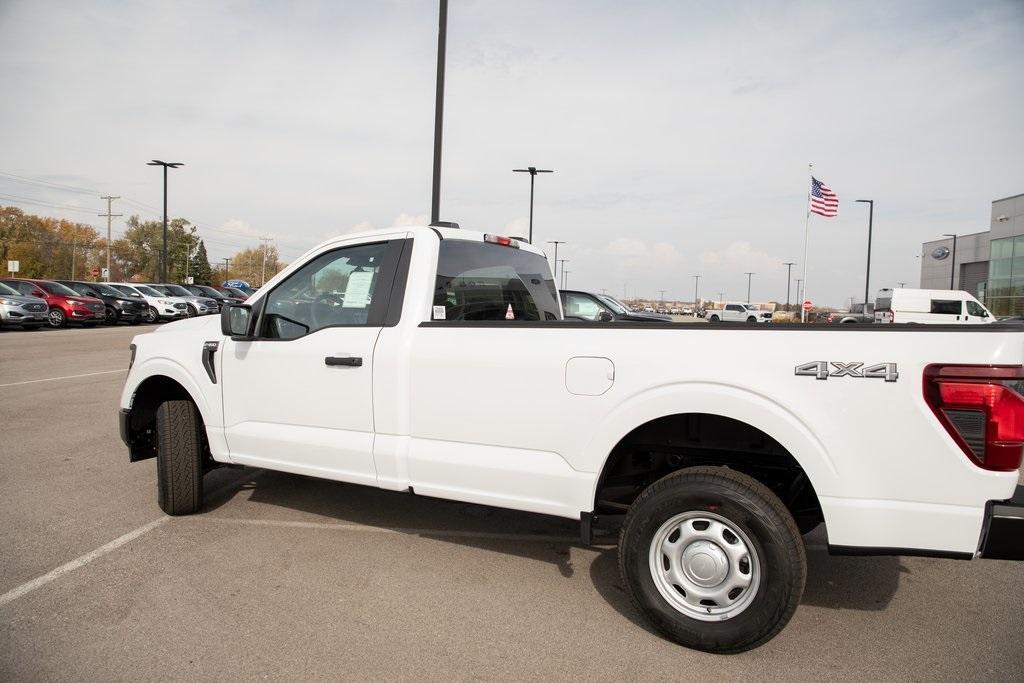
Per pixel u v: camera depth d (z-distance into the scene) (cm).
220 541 416
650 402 304
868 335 273
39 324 2311
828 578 380
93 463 596
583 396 321
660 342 307
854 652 296
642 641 304
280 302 426
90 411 842
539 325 338
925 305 2853
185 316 2991
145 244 10281
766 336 289
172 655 283
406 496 519
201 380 441
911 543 265
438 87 1109
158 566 376
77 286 2666
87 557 387
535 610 332
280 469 414
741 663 285
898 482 265
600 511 371
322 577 366
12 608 323
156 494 509
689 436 337
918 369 262
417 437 366
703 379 295
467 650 292
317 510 480
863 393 269
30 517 455
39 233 8238
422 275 380
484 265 435
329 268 413
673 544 300
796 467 327
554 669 278
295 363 402
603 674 275
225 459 436
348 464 385
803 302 3136
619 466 365
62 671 269
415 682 267
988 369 254
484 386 345
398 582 362
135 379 468
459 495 354
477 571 379
